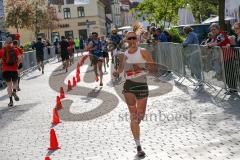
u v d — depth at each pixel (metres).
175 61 16.80
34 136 9.35
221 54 11.89
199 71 13.86
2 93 17.73
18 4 47.41
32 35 67.12
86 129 9.55
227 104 10.80
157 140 8.10
